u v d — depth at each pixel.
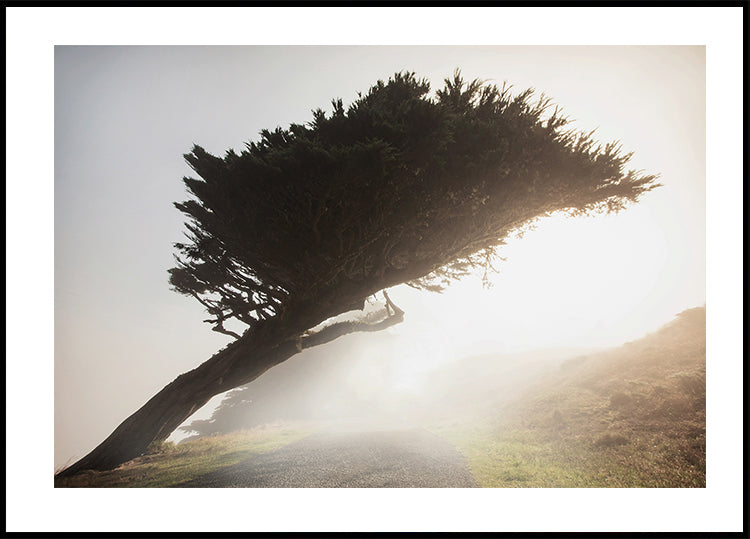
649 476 10.81
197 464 14.84
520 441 16.84
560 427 17.08
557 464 12.60
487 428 21.38
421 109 12.32
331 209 13.35
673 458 11.46
